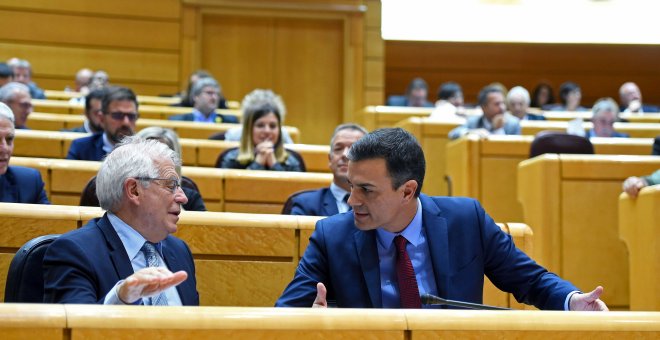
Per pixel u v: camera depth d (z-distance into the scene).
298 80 7.71
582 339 1.20
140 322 1.10
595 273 3.26
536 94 7.38
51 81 7.39
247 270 2.11
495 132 4.70
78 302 1.50
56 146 3.64
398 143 1.62
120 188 1.67
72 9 7.45
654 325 1.21
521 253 1.75
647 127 5.31
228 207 3.03
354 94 7.71
